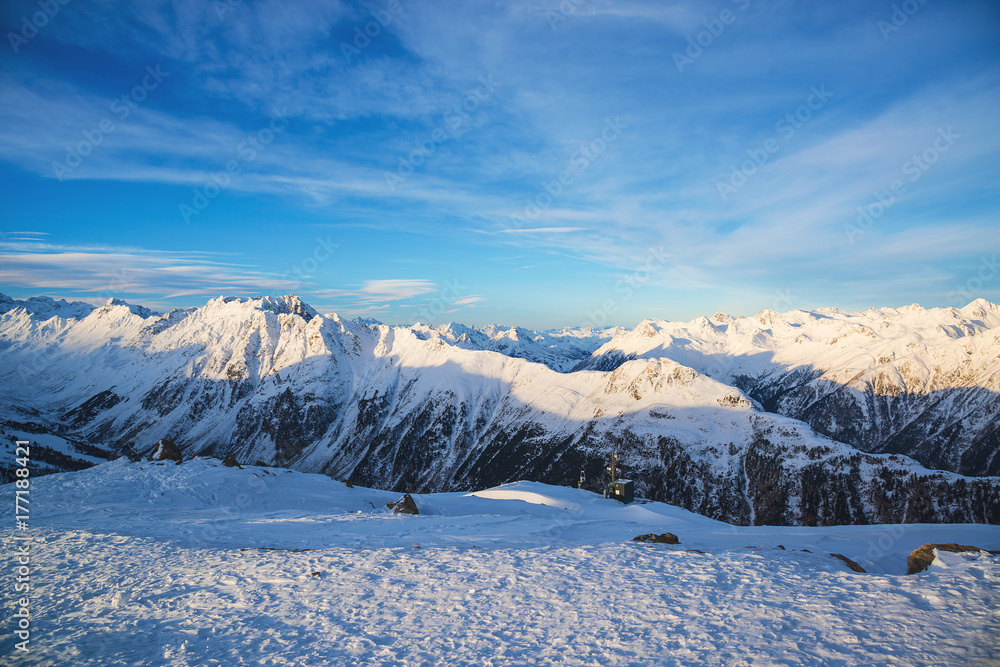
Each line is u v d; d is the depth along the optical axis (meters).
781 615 12.57
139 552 23.11
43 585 18.11
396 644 12.32
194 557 22.28
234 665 11.34
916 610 12.07
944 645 10.19
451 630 13.06
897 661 9.73
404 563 20.58
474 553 22.72
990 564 14.47
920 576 14.69
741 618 12.56
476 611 14.42
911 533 28.78
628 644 11.57
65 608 15.66
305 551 23.78
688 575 16.84
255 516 40.34
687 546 23.08
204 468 56.97
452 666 10.91
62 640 12.95
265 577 18.69
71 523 32.78
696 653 10.85
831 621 11.94
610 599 14.79
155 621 14.39
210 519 37.50
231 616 14.65
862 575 15.62
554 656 11.22
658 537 24.67
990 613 11.38
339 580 18.12
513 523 36.84
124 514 38.72
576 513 56.28
